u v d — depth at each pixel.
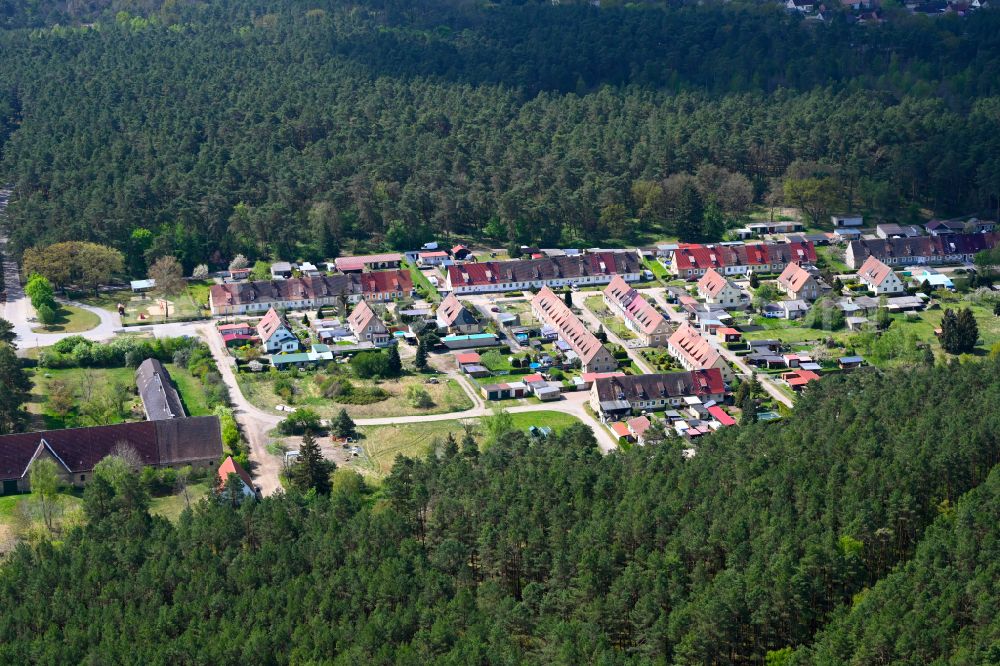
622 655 191.12
